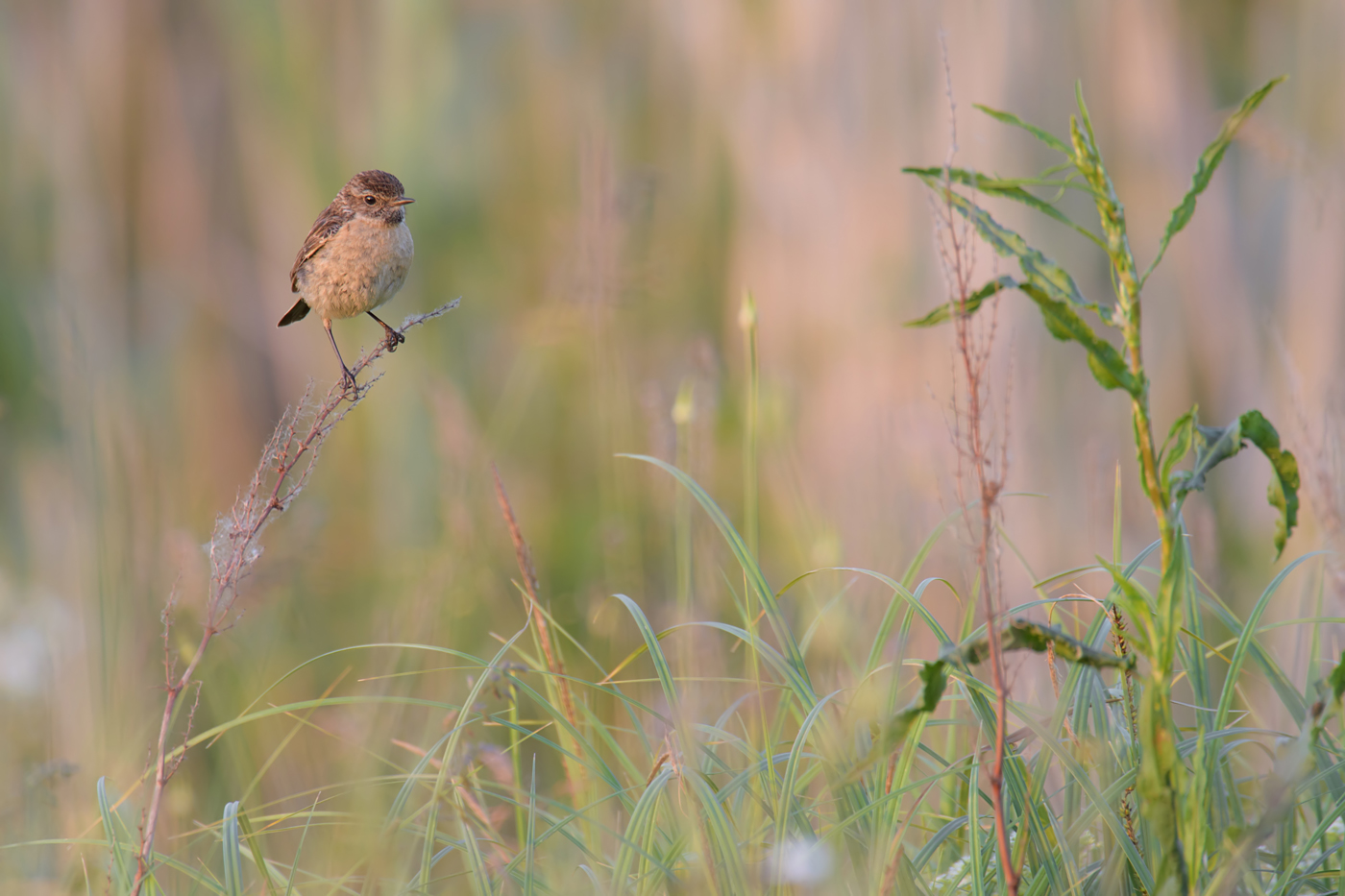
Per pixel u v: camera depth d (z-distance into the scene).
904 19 15.60
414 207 20.03
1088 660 3.72
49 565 12.07
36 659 8.93
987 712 4.15
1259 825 3.63
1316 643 5.28
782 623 4.77
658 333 16.91
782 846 4.07
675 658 6.74
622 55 19.80
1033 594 13.30
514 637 4.87
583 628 10.23
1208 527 7.19
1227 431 3.74
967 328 3.91
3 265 20.28
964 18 15.20
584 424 16.64
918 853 4.54
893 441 9.57
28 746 8.18
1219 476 16.58
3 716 8.44
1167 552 3.65
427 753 4.82
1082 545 13.28
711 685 6.75
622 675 8.29
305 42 21.50
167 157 21.89
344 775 6.63
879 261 15.53
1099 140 16.81
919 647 8.69
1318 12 16.69
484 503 11.36
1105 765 4.32
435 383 12.30
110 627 9.09
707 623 4.79
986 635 3.97
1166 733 3.61
